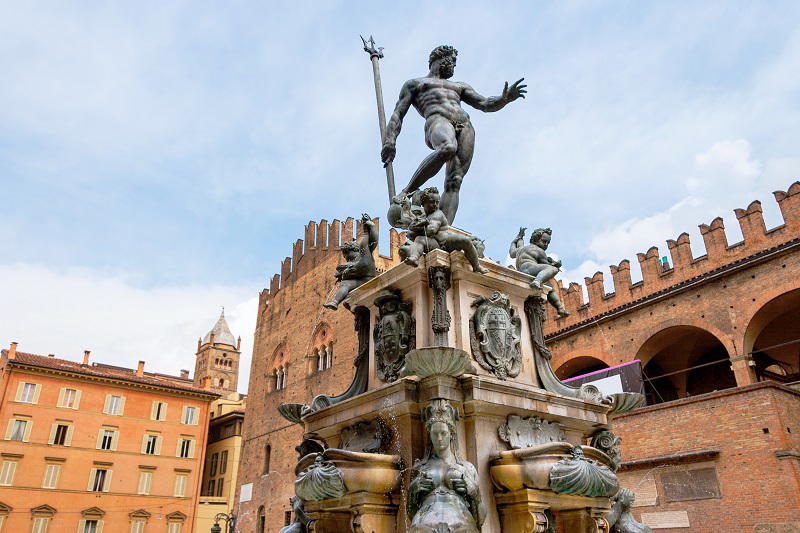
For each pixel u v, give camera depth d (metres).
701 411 21.47
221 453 59.56
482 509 4.71
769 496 18.91
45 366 48.44
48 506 45.78
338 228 45.34
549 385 6.41
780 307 25.97
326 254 45.62
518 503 5.01
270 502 42.59
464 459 5.07
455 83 7.67
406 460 5.17
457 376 5.22
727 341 26.25
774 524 18.55
